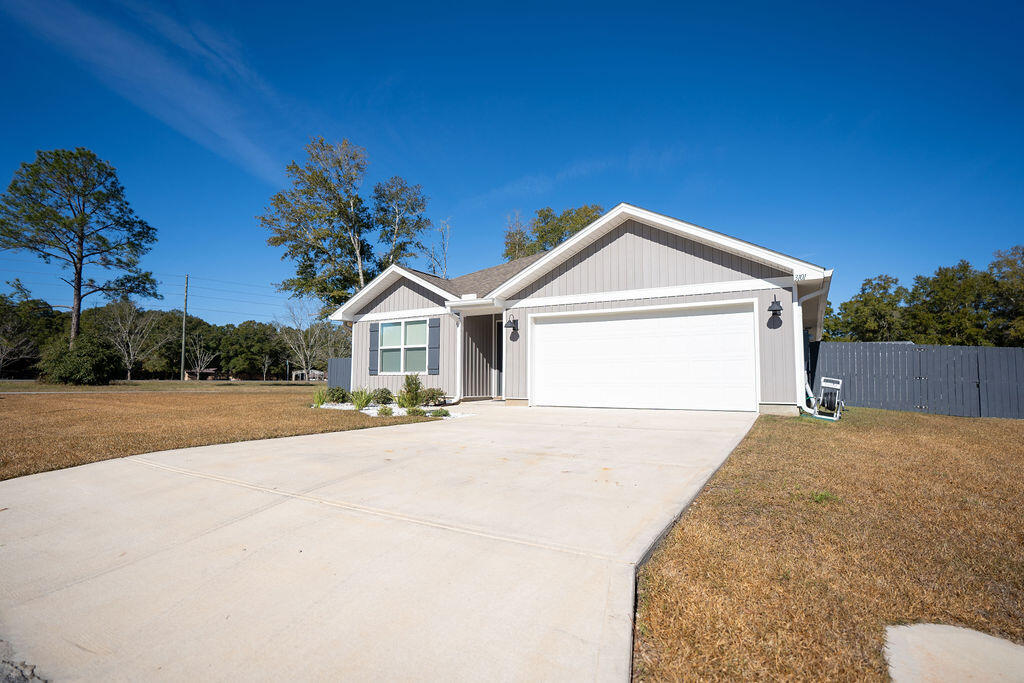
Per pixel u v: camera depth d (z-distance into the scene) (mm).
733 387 10188
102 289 31438
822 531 3344
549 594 2555
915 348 12914
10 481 4984
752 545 3111
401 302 15617
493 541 3205
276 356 62344
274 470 5180
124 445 6664
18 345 35406
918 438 7348
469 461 5480
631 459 5445
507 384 12805
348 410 12008
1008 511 3799
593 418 9469
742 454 5754
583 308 11805
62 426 8734
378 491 4344
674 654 2109
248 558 3152
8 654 2244
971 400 12266
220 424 8961
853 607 2439
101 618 2533
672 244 10906
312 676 2025
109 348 27594
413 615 2441
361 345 16531
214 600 2672
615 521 3465
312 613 2506
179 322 53562
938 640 2203
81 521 3895
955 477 4797
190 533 3590
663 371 10906
